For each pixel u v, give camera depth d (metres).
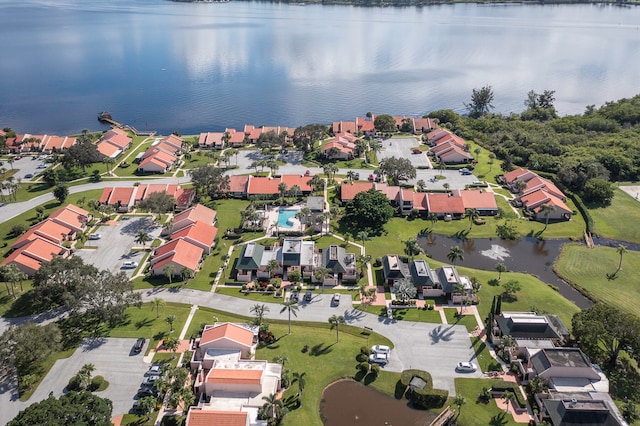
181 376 101.62
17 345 104.75
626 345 109.00
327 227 173.62
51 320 125.69
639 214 186.62
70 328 122.56
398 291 128.88
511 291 134.88
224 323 117.19
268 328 121.12
